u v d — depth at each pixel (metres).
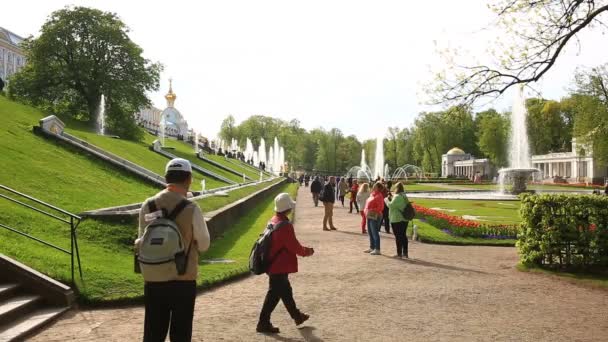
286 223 7.99
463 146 124.62
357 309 9.20
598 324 8.35
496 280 11.95
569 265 13.01
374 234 15.87
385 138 133.75
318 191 37.41
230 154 89.69
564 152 103.56
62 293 8.91
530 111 95.06
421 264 14.05
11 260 9.05
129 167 26.78
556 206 13.24
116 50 59.97
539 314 8.98
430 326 8.16
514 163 65.69
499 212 30.22
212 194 25.25
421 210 25.59
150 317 5.17
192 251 5.30
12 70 105.44
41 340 7.24
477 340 7.46
